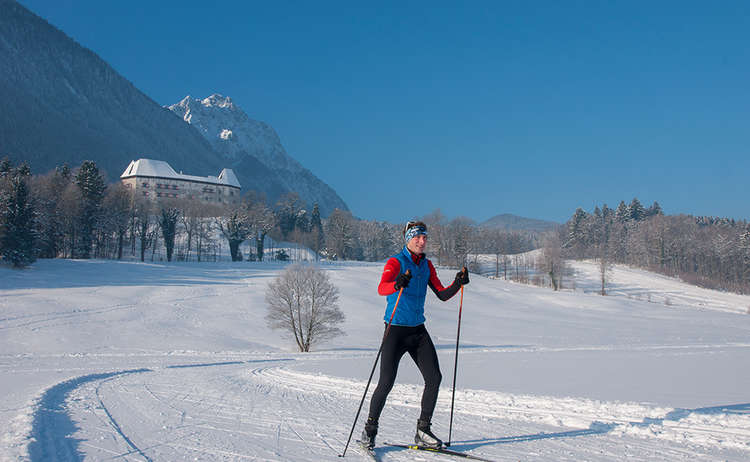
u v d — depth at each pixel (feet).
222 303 171.12
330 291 119.14
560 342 122.42
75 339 113.19
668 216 418.31
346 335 132.26
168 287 193.77
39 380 34.04
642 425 16.33
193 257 341.82
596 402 20.33
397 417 18.43
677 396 24.67
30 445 12.25
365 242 473.26
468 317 187.21
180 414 18.39
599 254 436.35
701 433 14.98
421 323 13.62
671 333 154.61
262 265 287.07
